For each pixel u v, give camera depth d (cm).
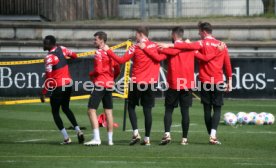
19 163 3109
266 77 6706
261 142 3844
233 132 4306
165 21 8506
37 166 3030
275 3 8656
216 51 3753
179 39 3694
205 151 3494
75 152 3453
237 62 6719
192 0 8631
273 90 6719
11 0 8538
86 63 6456
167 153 3422
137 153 3419
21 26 8194
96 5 9144
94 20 8894
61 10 8994
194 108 5962
